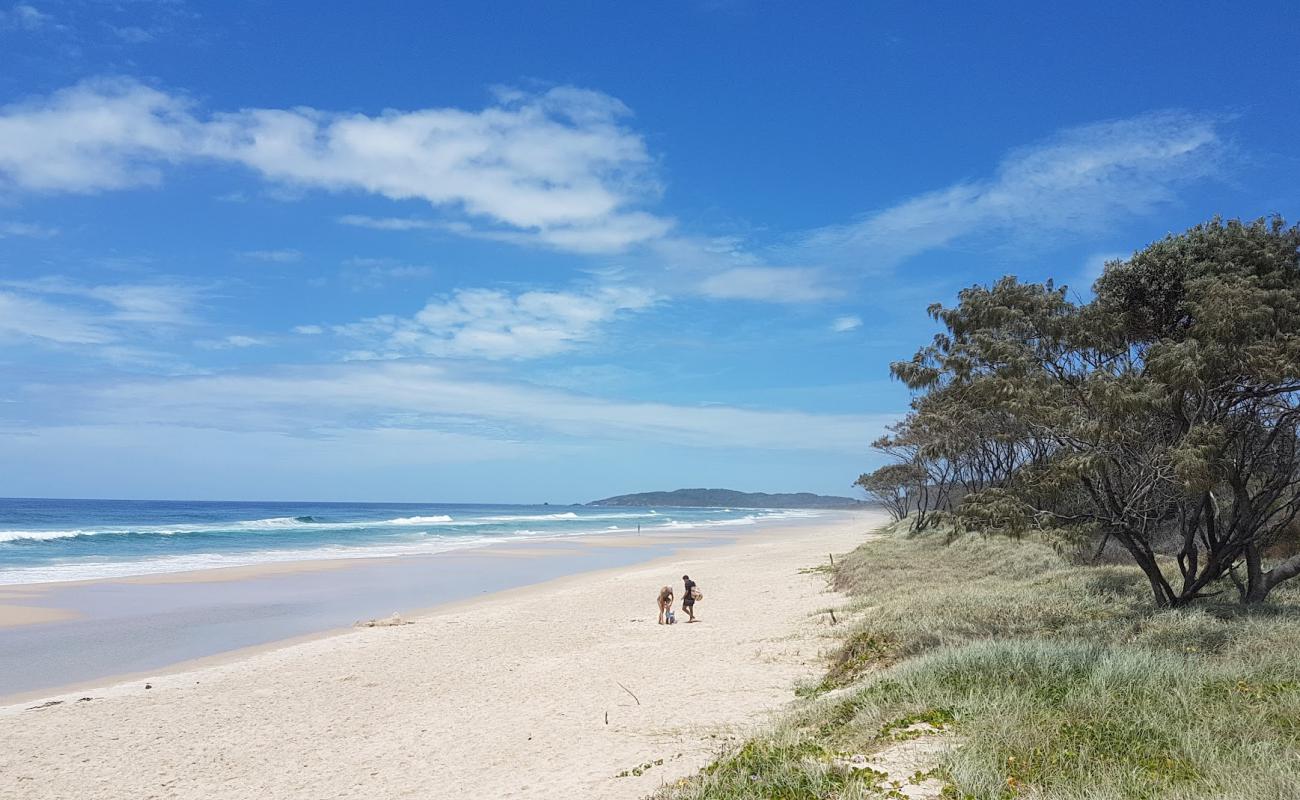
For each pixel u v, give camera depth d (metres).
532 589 28.34
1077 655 9.05
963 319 13.62
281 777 9.12
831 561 30.52
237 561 37.75
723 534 73.69
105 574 31.16
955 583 19.05
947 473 35.88
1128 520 11.82
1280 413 11.49
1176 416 11.38
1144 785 5.54
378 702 12.41
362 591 27.59
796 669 13.01
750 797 6.16
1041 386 11.79
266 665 15.32
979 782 5.73
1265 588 12.28
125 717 11.73
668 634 17.50
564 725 10.52
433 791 8.35
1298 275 11.96
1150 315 12.91
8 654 16.78
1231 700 7.19
